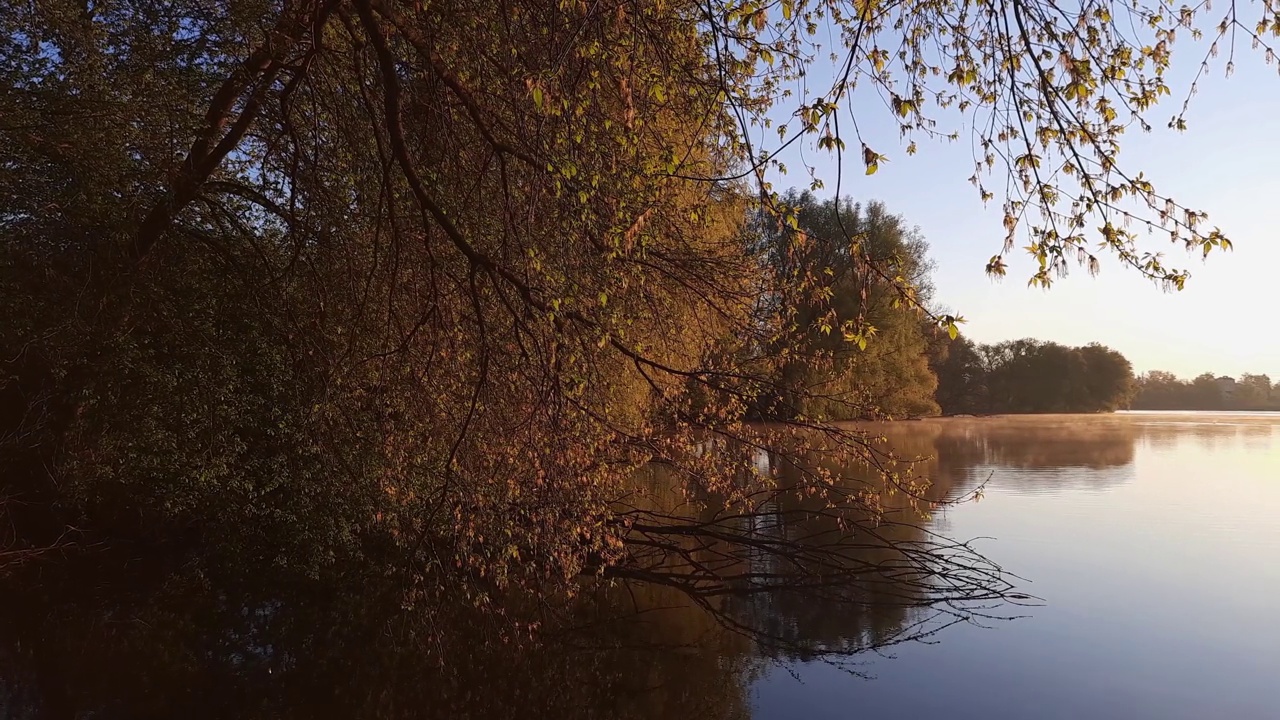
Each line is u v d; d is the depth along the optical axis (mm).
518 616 9164
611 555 8156
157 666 7562
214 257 10109
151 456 10062
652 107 6605
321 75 8492
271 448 10172
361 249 8758
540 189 6516
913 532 13625
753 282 8469
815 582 10633
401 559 10711
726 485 8039
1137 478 20734
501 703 6902
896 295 4285
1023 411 69562
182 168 9078
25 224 8727
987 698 6867
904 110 4430
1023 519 14766
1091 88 4473
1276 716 6430
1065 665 7586
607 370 7875
